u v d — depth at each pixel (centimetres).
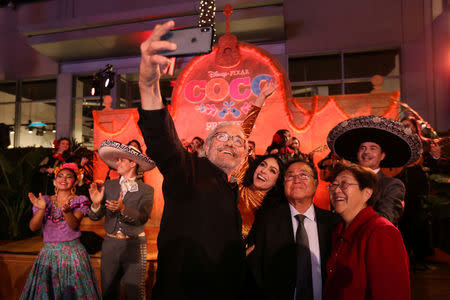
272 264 183
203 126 541
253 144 494
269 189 222
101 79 727
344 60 943
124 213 259
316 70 960
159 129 104
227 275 119
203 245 115
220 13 856
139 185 289
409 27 879
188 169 121
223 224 122
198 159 135
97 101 1139
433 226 449
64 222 272
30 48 1173
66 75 1134
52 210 276
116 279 272
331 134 250
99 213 275
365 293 144
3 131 721
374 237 145
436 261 369
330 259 166
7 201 532
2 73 1195
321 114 520
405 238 355
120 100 1106
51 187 599
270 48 964
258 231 198
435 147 283
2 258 401
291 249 182
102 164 578
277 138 448
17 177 545
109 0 1050
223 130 145
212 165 135
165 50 87
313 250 182
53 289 261
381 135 227
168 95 1090
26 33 995
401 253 140
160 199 554
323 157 508
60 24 963
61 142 591
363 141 241
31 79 1175
